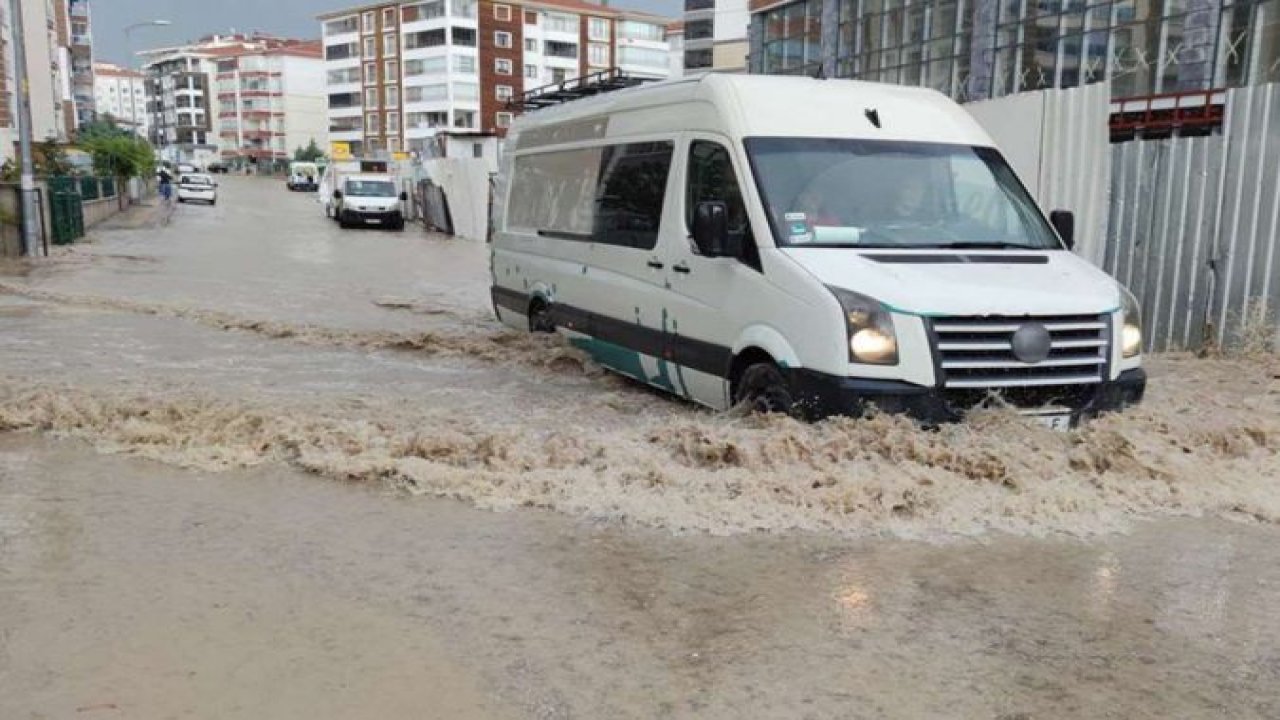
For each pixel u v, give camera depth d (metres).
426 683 3.38
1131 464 5.41
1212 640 3.77
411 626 3.80
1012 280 5.76
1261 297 8.97
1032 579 4.29
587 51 106.19
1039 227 6.71
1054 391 5.66
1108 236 10.38
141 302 13.23
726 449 5.51
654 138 7.55
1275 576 4.36
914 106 7.09
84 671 3.41
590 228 8.51
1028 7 22.41
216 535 4.72
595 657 3.58
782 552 4.55
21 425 6.56
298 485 5.49
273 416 6.72
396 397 7.73
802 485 5.14
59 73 53.91
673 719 3.18
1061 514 4.95
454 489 5.36
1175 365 8.91
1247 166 9.03
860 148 6.64
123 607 3.92
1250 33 17.55
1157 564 4.47
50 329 10.74
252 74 133.50
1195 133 17.77
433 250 25.89
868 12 28.17
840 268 5.74
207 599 4.01
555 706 3.24
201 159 140.12
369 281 17.77
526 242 9.89
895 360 5.39
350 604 3.99
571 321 8.84
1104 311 5.71
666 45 111.94
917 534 4.74
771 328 5.97
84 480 5.53
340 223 35.78
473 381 8.48
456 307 14.38
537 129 9.96
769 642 3.71
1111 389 5.76
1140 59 19.72
